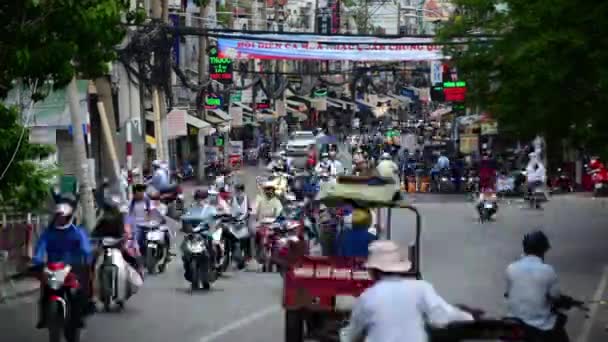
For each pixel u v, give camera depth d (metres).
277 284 26.91
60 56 19.38
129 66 43.62
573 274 28.67
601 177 58.03
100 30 19.98
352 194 18.23
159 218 29.23
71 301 18.03
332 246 20.23
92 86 47.66
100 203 35.72
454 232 40.38
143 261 28.73
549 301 13.78
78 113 33.22
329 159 53.09
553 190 61.31
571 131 33.56
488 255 32.78
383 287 11.09
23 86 24.27
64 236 18.45
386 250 11.29
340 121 132.25
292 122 119.44
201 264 25.41
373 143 95.50
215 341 19.20
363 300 11.09
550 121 32.88
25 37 19.11
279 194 34.41
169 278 28.00
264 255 29.44
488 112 35.62
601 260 31.52
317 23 110.62
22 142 20.34
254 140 100.12
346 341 11.40
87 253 18.58
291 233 29.59
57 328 17.42
